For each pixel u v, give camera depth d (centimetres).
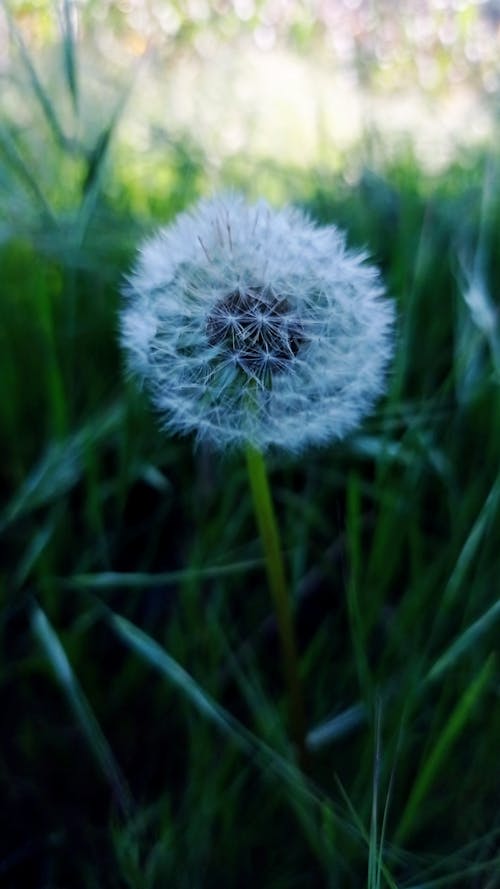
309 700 20
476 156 29
